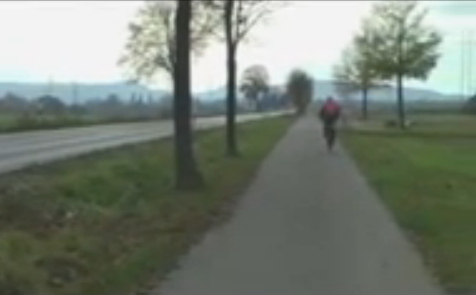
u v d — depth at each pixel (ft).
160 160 103.76
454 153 148.05
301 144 165.58
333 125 140.05
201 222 56.29
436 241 49.37
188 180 75.92
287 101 624.18
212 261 42.88
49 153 108.68
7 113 279.28
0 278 32.19
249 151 138.10
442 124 306.35
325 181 88.07
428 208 65.10
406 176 95.50
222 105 585.63
